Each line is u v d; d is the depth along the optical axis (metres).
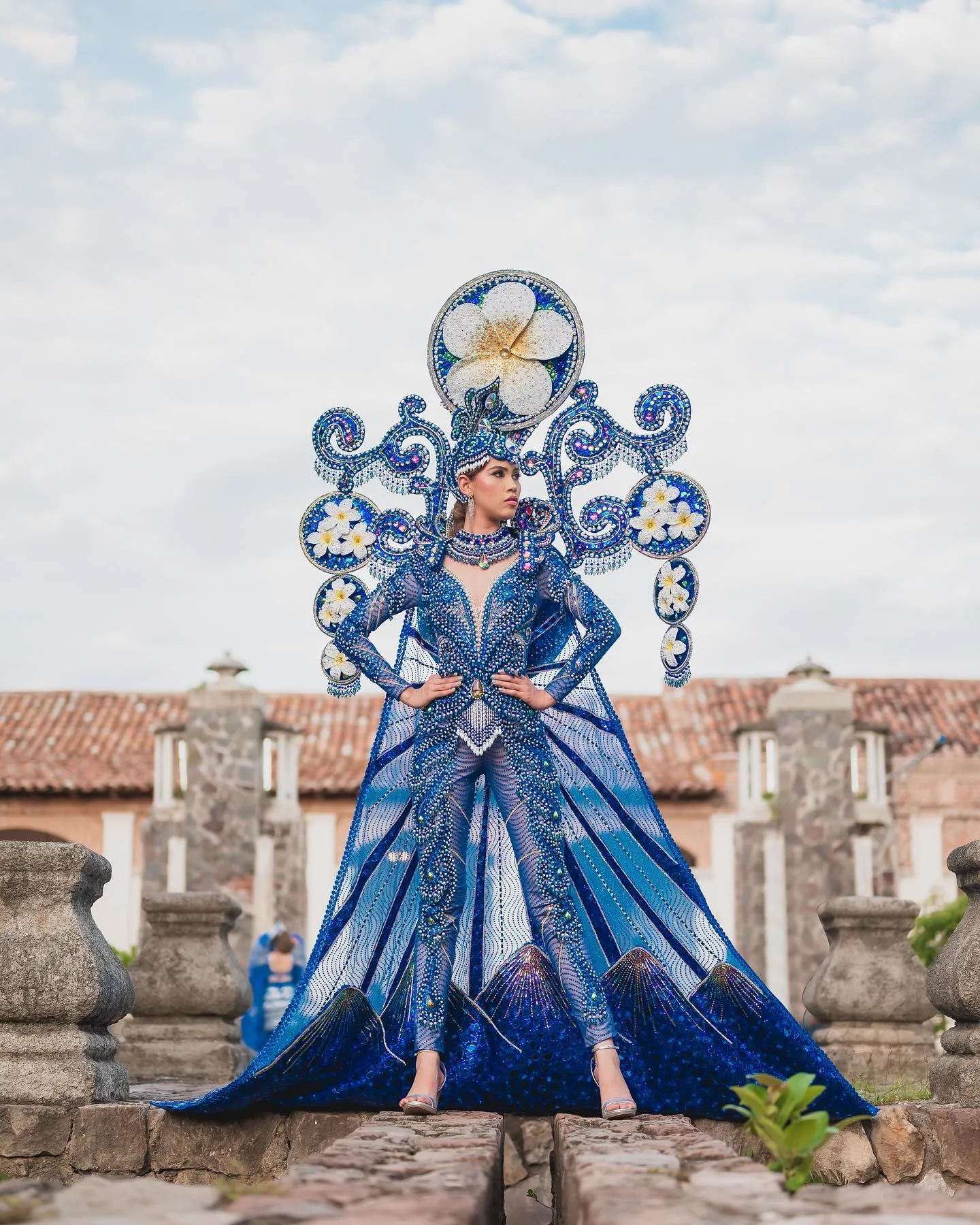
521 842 4.37
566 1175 3.37
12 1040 4.65
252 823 17.75
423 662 4.86
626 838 4.75
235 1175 4.56
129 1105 4.61
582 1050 4.50
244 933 17.45
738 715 23.80
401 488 5.05
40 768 22.41
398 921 4.69
